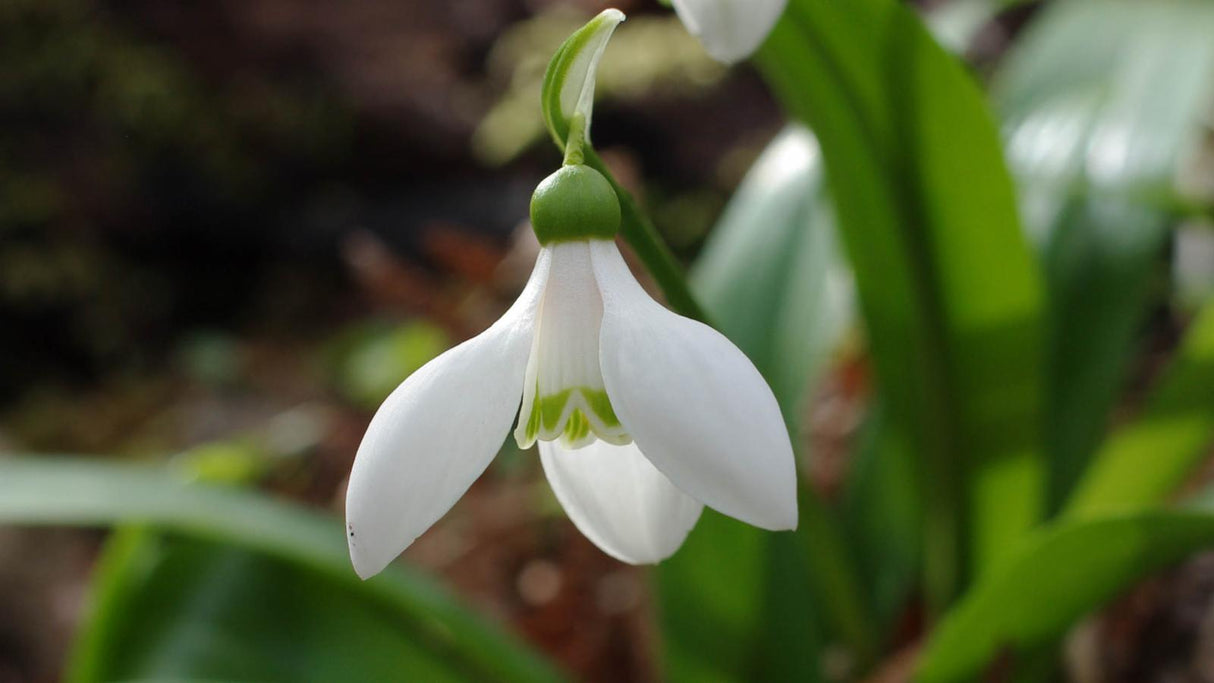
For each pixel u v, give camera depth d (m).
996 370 0.21
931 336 0.21
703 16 0.15
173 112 0.65
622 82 0.64
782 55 0.20
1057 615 0.20
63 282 0.63
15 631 0.38
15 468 0.21
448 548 0.35
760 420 0.14
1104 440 0.25
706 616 0.21
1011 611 0.20
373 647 0.22
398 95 0.67
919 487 0.23
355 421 0.42
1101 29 0.26
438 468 0.14
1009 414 0.22
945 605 0.23
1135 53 0.25
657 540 0.16
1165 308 0.40
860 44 0.19
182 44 0.65
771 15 0.15
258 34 0.66
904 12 0.19
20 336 0.63
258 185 0.68
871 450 0.26
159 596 0.23
